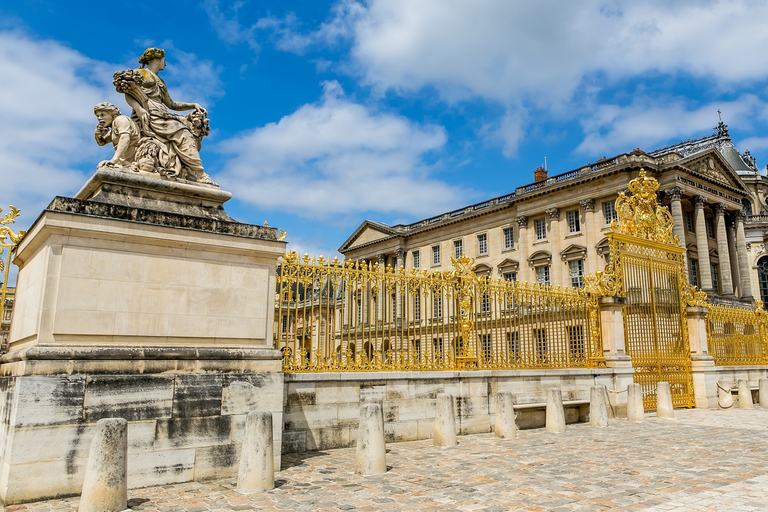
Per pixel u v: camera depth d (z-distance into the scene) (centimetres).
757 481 837
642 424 1529
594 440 1230
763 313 2470
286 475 871
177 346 877
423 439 1230
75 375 770
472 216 6097
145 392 816
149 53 1026
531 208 5559
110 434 680
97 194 887
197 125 1036
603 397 1499
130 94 995
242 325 950
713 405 1995
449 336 1369
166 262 895
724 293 5309
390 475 870
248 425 794
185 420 841
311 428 1081
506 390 1402
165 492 768
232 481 838
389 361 1242
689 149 7188
